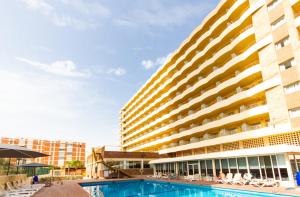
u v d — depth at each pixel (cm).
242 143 2517
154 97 5531
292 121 1903
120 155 4053
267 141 2186
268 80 2167
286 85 2000
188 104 3709
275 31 2192
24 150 1300
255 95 2350
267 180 1758
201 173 2772
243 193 1514
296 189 1369
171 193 1784
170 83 4606
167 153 4431
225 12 3238
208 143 2997
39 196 1427
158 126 5259
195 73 3581
